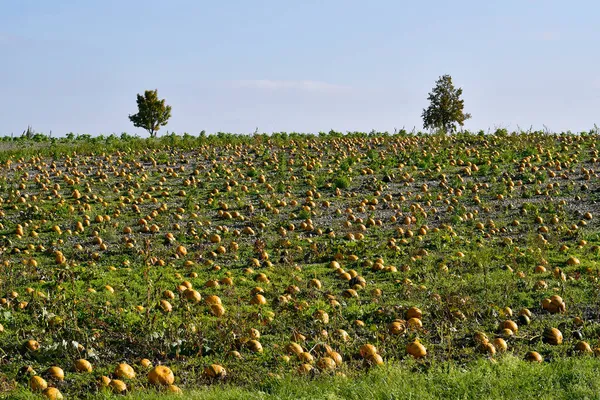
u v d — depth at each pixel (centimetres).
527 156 2558
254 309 1098
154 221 1788
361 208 1909
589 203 1925
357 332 1022
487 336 992
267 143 3081
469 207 1933
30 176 2341
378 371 852
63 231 1688
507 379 823
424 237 1631
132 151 2888
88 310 1049
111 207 1930
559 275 1276
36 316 1019
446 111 5291
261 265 1411
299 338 981
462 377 826
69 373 876
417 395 778
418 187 2180
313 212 1875
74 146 3119
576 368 847
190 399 772
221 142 3103
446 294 1131
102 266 1380
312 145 2934
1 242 1562
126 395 802
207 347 944
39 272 1308
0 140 3450
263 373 877
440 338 998
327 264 1411
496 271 1320
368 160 2609
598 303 1127
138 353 941
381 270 1360
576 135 3153
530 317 1081
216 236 1598
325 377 842
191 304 1102
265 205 1938
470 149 2747
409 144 2917
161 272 1327
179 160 2659
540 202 1941
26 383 832
